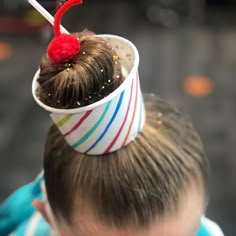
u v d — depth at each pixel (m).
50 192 0.55
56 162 0.52
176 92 2.09
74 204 0.52
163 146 0.51
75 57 0.42
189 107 1.99
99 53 0.42
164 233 0.51
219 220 1.46
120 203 0.49
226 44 2.51
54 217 0.57
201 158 0.55
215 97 2.06
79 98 0.42
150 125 0.52
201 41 2.55
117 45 0.49
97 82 0.42
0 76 2.23
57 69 0.42
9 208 0.80
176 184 0.50
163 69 2.27
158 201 0.49
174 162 0.51
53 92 0.43
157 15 2.80
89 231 0.52
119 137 0.48
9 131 1.87
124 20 2.75
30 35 2.53
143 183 0.49
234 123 1.89
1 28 2.58
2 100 2.05
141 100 0.50
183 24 2.74
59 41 0.42
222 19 2.79
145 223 0.50
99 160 0.49
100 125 0.46
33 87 0.45
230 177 1.64
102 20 2.73
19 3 2.66
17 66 2.30
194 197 0.54
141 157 0.49
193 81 2.17
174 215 0.51
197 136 0.56
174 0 2.87
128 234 0.51
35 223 0.77
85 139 0.48
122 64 0.49
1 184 1.63
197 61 2.34
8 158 1.75
